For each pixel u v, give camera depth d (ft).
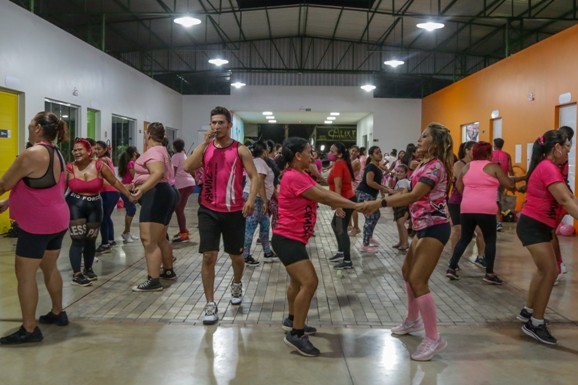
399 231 26.50
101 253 24.64
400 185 25.29
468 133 57.31
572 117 35.70
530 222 13.70
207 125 77.92
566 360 12.23
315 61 78.02
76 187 18.43
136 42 68.49
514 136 44.73
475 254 25.54
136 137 55.67
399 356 12.41
